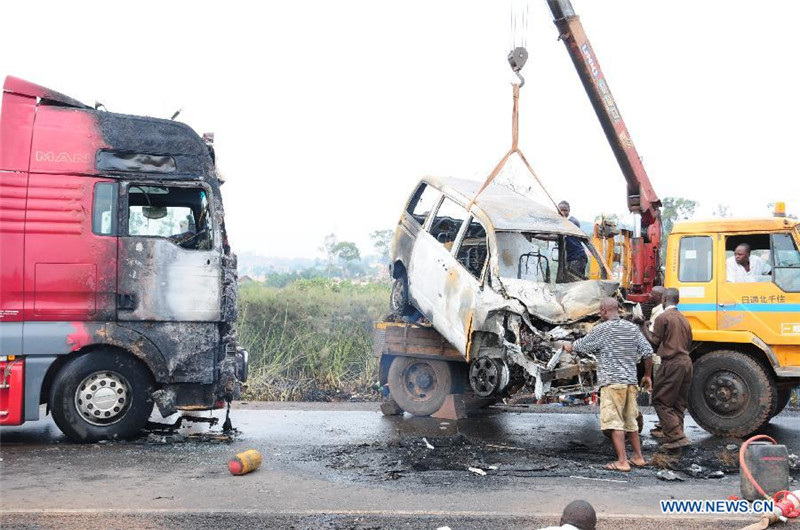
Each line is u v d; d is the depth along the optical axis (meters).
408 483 6.52
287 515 5.49
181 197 8.67
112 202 8.12
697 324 9.38
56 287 7.90
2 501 5.73
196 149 8.42
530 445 8.33
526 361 8.27
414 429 9.17
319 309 13.96
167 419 9.69
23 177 7.90
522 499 6.04
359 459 7.40
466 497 6.08
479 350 8.98
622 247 11.21
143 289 8.11
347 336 13.40
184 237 8.60
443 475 6.83
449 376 9.95
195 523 5.29
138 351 8.08
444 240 10.43
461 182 10.74
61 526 5.14
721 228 9.34
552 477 6.84
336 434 8.76
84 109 8.20
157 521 5.30
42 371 7.88
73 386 7.94
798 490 5.99
